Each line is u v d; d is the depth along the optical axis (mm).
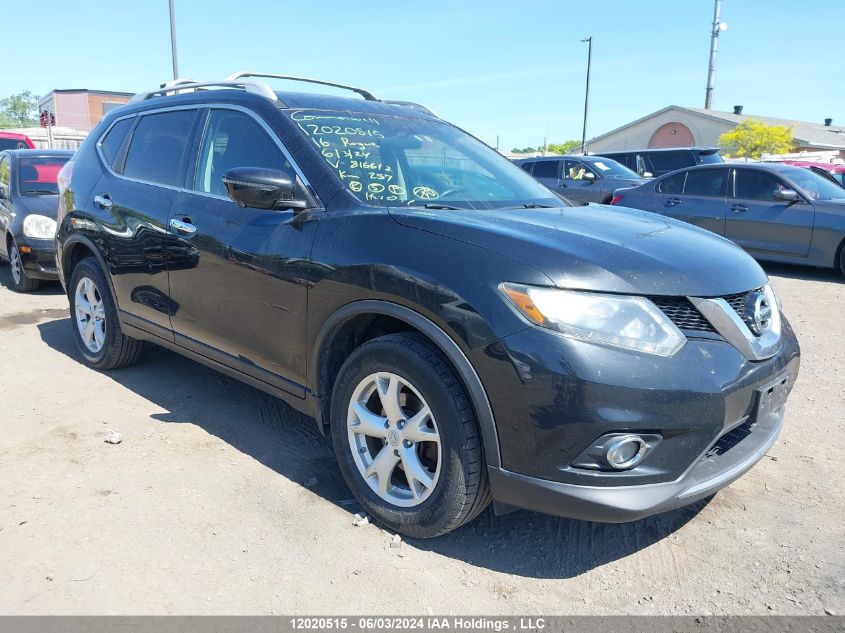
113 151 4492
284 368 3195
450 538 2859
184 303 3705
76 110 38844
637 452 2340
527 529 2945
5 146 15516
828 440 3873
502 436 2416
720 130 43688
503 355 2357
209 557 2656
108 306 4453
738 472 2635
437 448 2611
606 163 13508
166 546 2715
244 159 3480
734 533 2934
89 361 4746
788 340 2896
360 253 2771
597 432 2285
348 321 2881
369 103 3930
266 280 3148
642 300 2395
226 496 3111
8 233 7211
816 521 3031
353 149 3355
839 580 2617
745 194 9648
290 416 4043
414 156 3562
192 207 3631
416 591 2510
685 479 2449
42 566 2568
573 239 2615
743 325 2580
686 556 2768
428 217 2750
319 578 2561
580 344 2299
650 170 15164
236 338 3422
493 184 3670
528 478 2400
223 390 4434
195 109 3918
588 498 2334
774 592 2547
